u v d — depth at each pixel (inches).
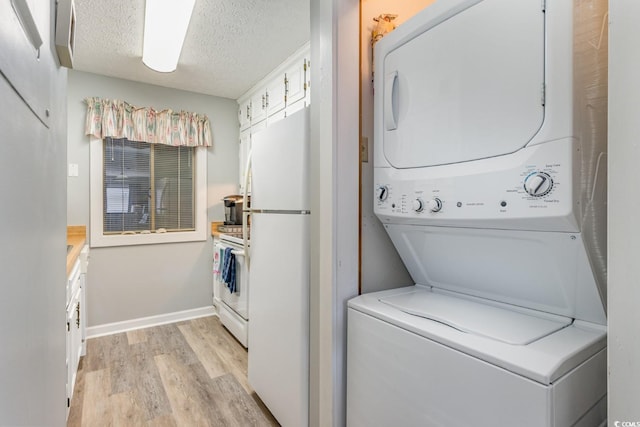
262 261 75.7
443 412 32.6
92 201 117.0
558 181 28.6
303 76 100.6
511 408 27.4
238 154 146.5
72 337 72.4
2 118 16.6
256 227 78.9
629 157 20.1
